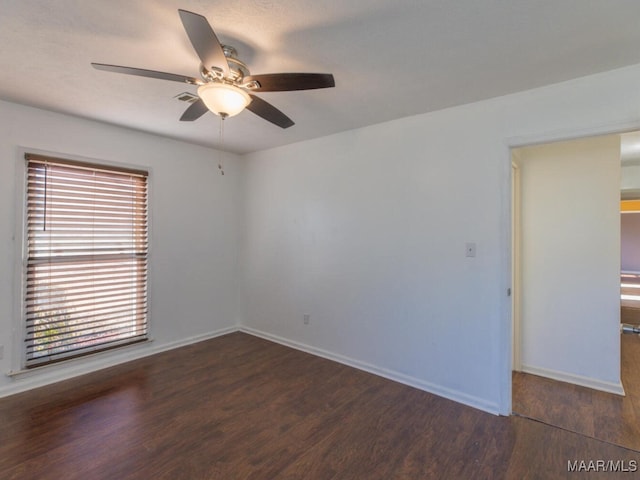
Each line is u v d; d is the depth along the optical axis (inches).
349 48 72.3
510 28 65.0
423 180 111.8
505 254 96.2
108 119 119.9
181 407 100.2
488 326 99.4
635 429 89.5
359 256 128.7
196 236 156.7
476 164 101.0
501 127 96.7
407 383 115.8
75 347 121.3
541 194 121.9
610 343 110.5
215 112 73.8
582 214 115.2
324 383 116.5
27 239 110.0
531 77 85.1
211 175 162.1
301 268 148.7
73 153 117.9
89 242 123.5
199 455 79.2
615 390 108.7
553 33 66.4
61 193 116.6
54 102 104.9
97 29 66.2
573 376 116.2
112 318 130.2
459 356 104.8
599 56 74.8
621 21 62.4
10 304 107.0
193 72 83.3
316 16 61.4
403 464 76.7
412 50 73.0
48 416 94.6
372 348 125.5
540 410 99.0
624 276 161.5
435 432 88.6
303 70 81.6
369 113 111.5
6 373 106.3
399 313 118.1
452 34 66.9
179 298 151.1
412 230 114.4
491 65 79.3
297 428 90.2
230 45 70.5
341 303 134.7
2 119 104.3
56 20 63.2
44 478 71.2
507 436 86.7
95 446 81.8
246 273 173.0
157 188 141.6
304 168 147.0
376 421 93.7
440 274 108.4
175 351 145.6
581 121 85.0
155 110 111.2
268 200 162.1
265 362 134.6
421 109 107.7
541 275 122.0
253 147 158.4
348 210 131.9
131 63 79.5
